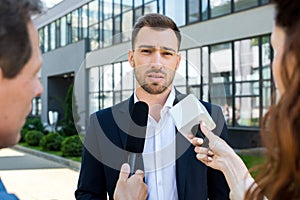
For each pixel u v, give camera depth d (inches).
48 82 885.8
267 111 28.8
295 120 25.0
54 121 780.0
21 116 30.7
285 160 25.5
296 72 24.7
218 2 434.9
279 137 25.8
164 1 467.2
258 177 30.1
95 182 56.3
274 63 27.6
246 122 417.7
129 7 506.6
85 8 631.2
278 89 27.3
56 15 746.8
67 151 434.0
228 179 44.7
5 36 27.1
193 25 457.7
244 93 425.4
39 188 273.6
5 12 27.3
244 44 416.2
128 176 48.7
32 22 30.0
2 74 28.0
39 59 30.8
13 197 35.4
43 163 412.8
